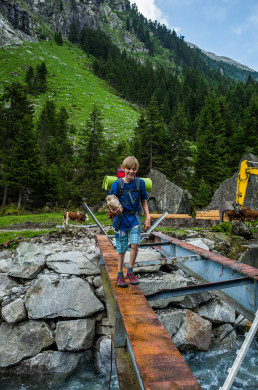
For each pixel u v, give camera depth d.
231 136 42.97
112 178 5.45
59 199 28.67
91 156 33.16
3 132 29.33
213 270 4.77
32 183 26.72
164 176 20.98
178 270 7.46
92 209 26.81
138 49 197.00
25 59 101.62
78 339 5.86
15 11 122.50
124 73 120.00
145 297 2.97
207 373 5.52
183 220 14.52
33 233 9.68
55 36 136.12
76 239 8.79
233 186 19.70
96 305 6.31
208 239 9.86
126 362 2.38
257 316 2.74
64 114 62.50
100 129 34.91
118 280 3.16
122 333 2.73
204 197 24.72
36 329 5.92
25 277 6.69
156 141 30.97
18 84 31.80
